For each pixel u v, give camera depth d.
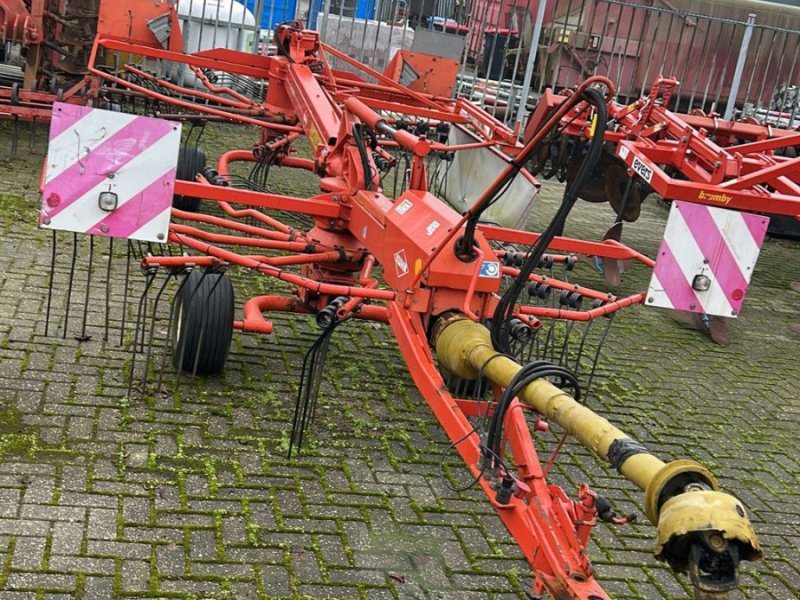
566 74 13.01
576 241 6.41
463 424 4.18
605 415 6.40
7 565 3.80
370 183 5.87
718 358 7.95
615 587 4.48
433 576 4.26
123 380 5.48
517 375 3.74
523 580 4.33
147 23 9.41
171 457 4.82
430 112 8.89
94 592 3.73
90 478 4.50
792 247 12.73
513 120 13.88
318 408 5.66
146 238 5.08
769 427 6.65
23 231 7.74
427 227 4.94
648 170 7.55
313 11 14.99
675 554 2.74
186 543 4.16
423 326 4.79
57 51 10.69
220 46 13.44
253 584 3.97
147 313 6.46
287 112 9.09
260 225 9.09
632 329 8.33
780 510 5.48
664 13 12.80
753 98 13.80
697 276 5.29
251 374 5.93
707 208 5.19
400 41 14.05
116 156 4.94
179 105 8.83
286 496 4.69
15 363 5.45
